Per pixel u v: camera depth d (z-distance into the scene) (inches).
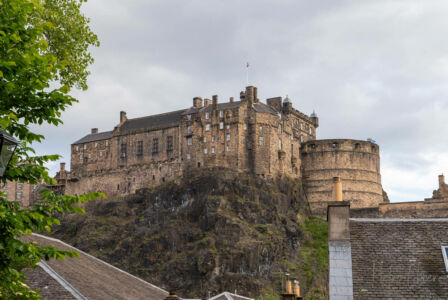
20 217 888.9
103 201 7760.8
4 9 954.1
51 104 974.4
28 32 975.0
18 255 903.7
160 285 6550.2
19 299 938.7
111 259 7022.6
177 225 7106.3
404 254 1363.2
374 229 1427.2
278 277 6584.6
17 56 921.5
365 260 1352.1
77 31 1726.1
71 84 1724.9
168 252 6879.9
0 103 930.7
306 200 7775.6
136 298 1902.1
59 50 1695.4
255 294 6314.0
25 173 959.6
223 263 6540.4
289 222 7244.1
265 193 7253.9
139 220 7342.5
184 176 7450.8
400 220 1449.3
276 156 7514.8
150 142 7780.5
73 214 7800.2
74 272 1798.7
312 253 7047.2
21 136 981.8
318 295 6279.5
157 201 7411.4
